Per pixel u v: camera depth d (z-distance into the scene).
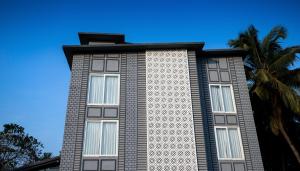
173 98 14.20
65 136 13.02
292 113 19.66
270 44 21.12
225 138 14.23
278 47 21.05
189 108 13.96
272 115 19.34
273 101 19.14
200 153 13.02
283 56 19.38
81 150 12.80
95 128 13.44
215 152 13.73
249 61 21.34
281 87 18.09
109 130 13.45
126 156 12.80
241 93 15.44
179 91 14.41
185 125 13.54
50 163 14.62
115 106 14.01
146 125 13.54
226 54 16.53
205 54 16.38
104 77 14.79
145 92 14.41
